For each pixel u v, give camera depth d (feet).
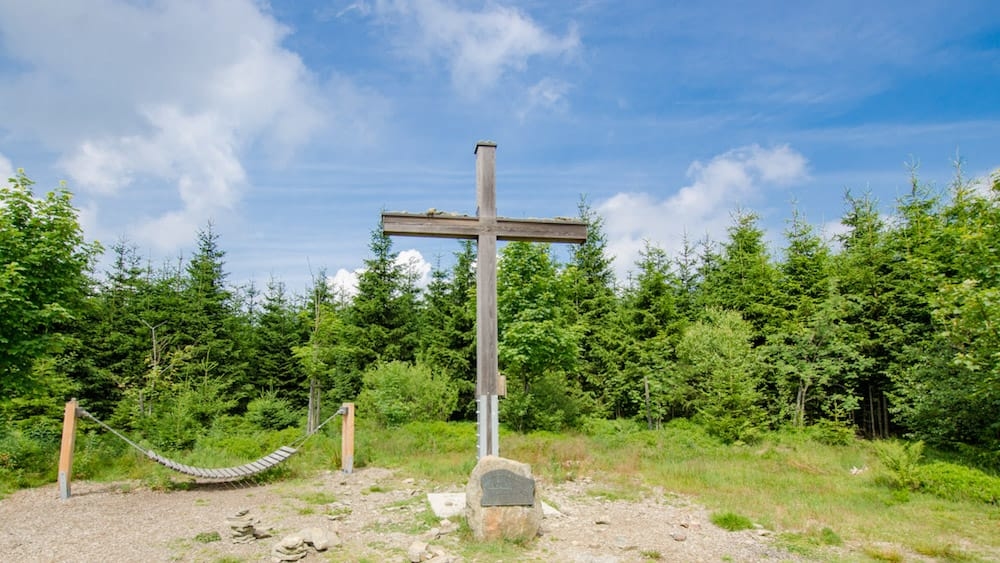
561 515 26.55
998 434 45.78
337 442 46.19
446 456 44.80
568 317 79.30
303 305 102.53
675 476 38.27
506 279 64.44
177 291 94.63
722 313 72.79
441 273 100.42
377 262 97.91
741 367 60.85
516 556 19.97
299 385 96.22
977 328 38.14
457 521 24.40
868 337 64.23
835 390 68.59
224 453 42.27
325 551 20.44
